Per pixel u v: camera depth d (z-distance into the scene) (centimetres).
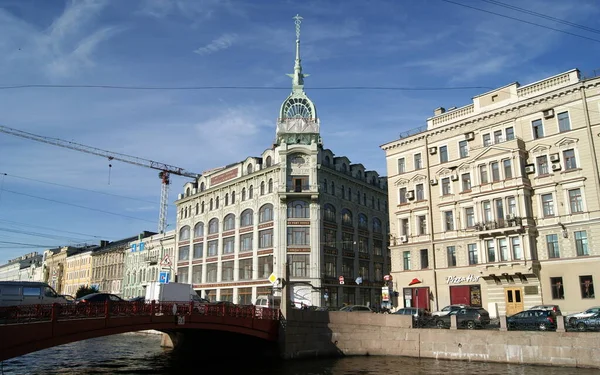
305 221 6097
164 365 3488
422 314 3991
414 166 5106
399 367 3122
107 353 4322
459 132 4738
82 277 11844
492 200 4256
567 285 3816
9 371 3177
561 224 3900
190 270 7606
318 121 6662
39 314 2575
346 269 6462
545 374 2664
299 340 3638
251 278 6338
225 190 7219
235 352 4078
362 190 7162
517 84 4388
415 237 4956
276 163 6353
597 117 3831
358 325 3794
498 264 4112
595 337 2808
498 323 3531
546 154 4094
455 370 2930
